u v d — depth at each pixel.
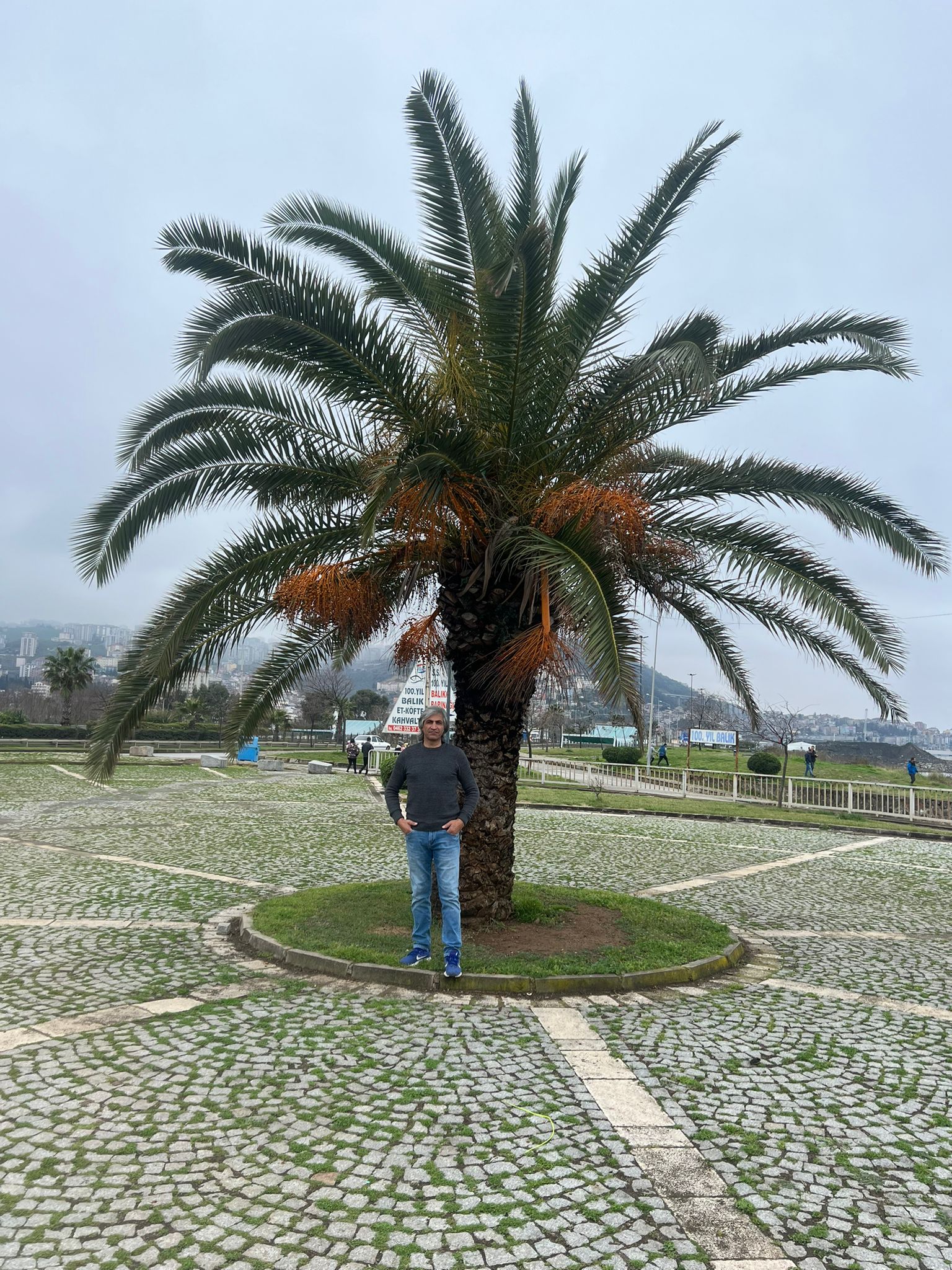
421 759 6.50
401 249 7.75
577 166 7.23
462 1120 3.93
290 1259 2.81
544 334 6.90
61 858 12.14
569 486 6.86
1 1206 3.08
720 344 7.88
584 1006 5.86
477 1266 2.81
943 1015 6.02
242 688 9.42
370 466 7.27
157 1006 5.52
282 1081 4.31
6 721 51.88
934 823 22.17
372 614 8.07
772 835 19.19
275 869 11.67
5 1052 4.64
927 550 7.49
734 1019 5.71
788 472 7.95
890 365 7.59
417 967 6.32
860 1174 3.54
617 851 15.19
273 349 7.26
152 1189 3.22
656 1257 2.88
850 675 8.32
